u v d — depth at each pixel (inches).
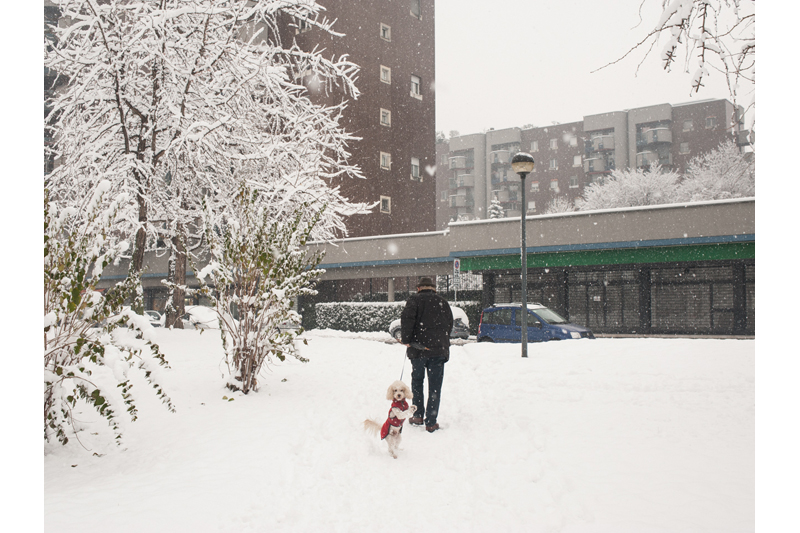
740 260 852.0
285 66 710.5
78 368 205.5
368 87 1493.6
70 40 668.1
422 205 1615.4
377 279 1502.2
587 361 357.4
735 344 383.6
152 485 176.9
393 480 182.5
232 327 323.9
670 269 904.9
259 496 167.3
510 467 190.2
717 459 185.5
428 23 1680.6
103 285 1330.0
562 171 3189.0
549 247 953.5
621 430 223.1
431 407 246.7
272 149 625.3
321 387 343.0
